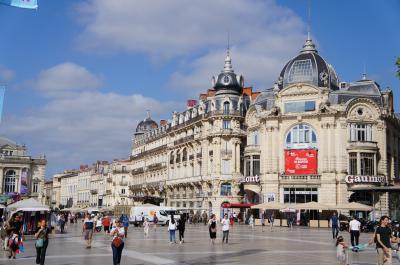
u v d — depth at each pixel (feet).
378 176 226.99
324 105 232.73
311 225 214.90
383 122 235.40
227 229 117.70
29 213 143.74
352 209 201.36
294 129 240.12
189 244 113.09
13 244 81.25
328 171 229.45
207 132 290.97
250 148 253.85
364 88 242.99
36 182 350.43
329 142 231.50
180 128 331.16
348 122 232.32
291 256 86.38
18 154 370.73
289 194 237.04
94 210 281.54
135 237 140.67
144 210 232.94
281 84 253.85
